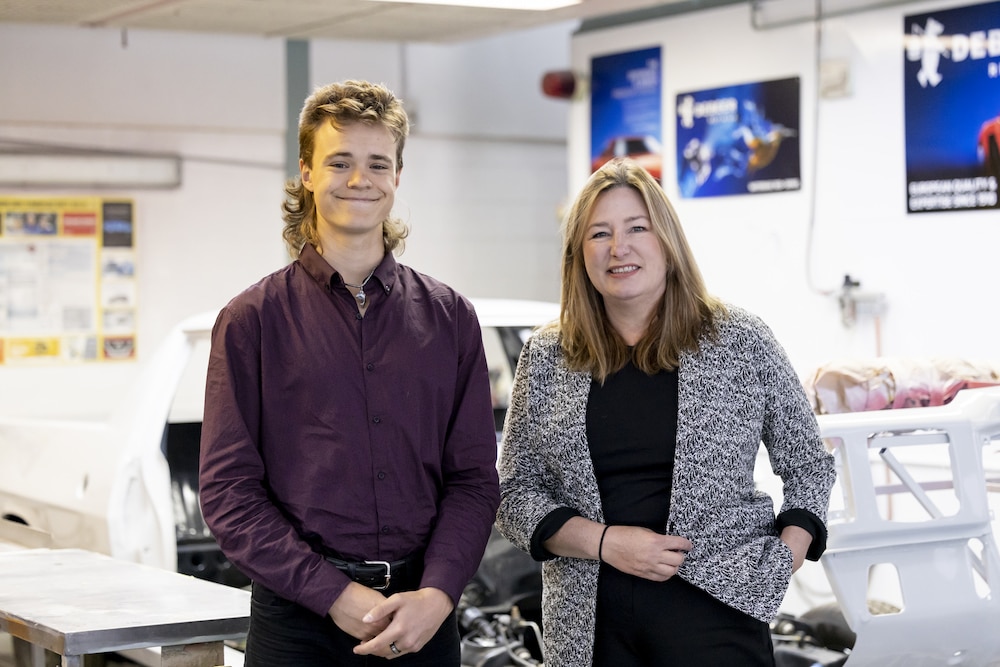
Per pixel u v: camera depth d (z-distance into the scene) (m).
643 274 2.52
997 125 5.70
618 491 2.51
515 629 3.88
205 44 8.11
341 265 2.38
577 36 7.85
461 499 2.41
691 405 2.47
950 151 5.88
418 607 2.22
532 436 2.63
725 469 2.47
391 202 2.37
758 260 6.84
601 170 2.59
